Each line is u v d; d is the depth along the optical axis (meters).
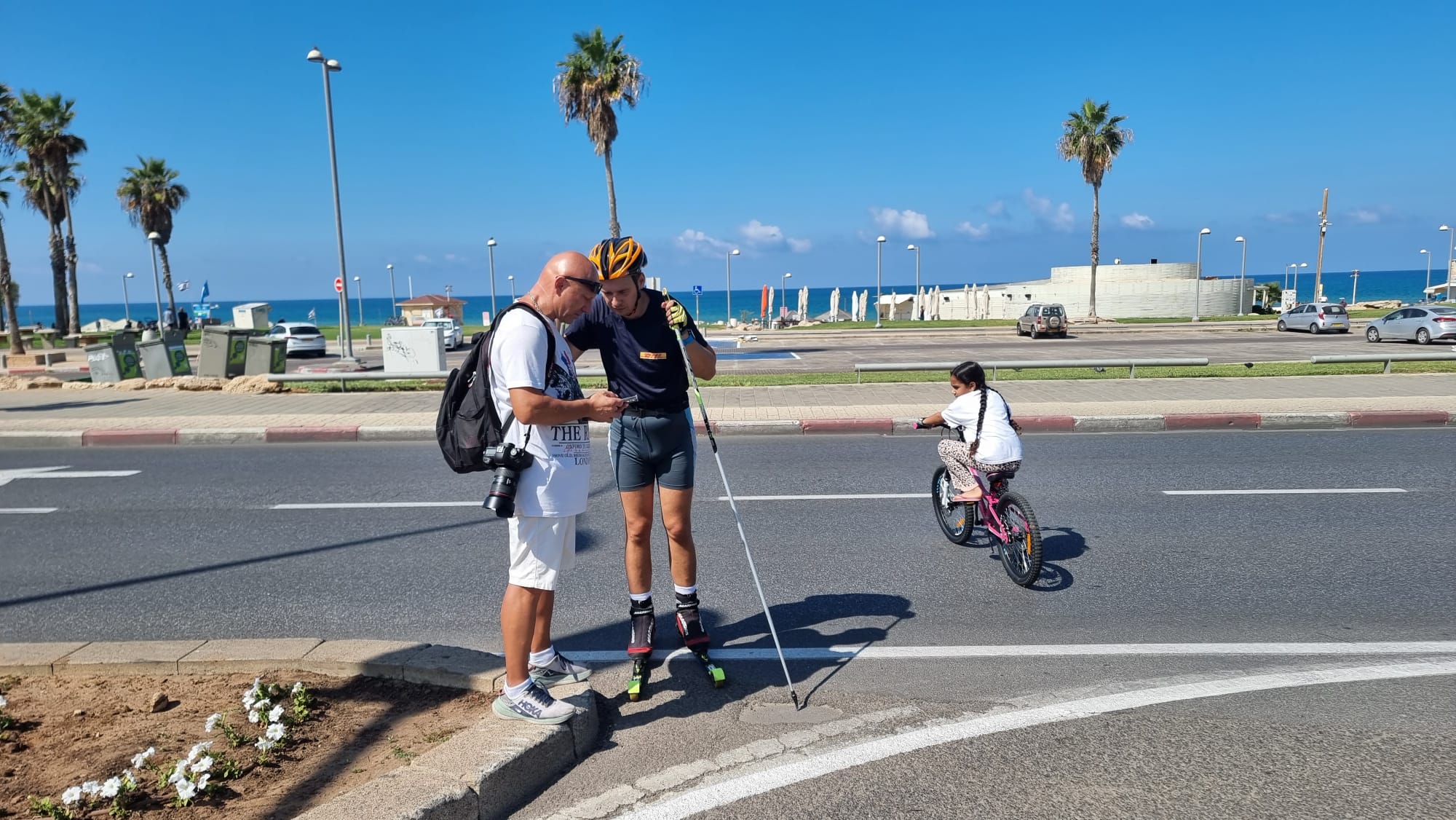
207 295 49.41
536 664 3.71
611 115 31.30
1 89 41.59
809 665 4.16
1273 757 3.18
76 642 4.54
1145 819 2.80
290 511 7.61
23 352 29.73
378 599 5.24
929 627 4.63
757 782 3.08
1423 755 3.18
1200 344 30.14
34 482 9.15
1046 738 3.37
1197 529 6.46
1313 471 8.49
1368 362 17.78
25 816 2.70
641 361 3.78
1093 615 4.75
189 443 11.88
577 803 2.98
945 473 6.34
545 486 3.18
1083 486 8.02
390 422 12.50
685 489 3.96
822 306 157.00
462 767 2.91
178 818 2.70
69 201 48.66
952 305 58.44
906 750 3.29
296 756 3.10
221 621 4.91
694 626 4.11
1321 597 4.95
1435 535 6.18
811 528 6.76
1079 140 44.78
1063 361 16.28
